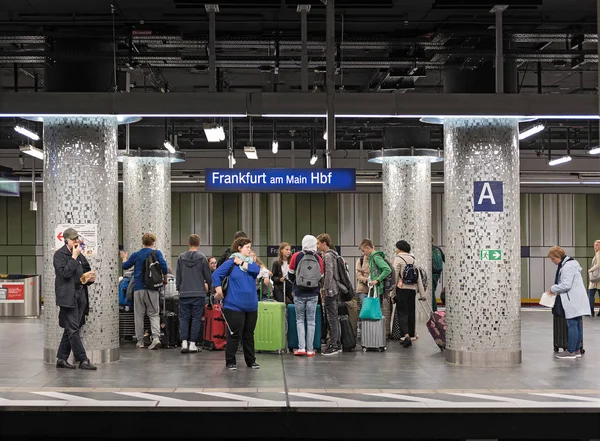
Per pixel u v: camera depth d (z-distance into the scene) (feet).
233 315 32.73
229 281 32.99
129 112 31.81
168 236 57.06
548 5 32.53
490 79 36.50
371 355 37.47
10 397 26.55
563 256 37.45
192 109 31.68
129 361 35.27
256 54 44.16
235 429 24.91
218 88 45.75
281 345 37.76
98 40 35.68
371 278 39.78
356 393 27.35
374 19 34.63
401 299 41.06
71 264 32.09
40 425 25.00
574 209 84.33
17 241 84.17
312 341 37.17
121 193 79.82
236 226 84.38
